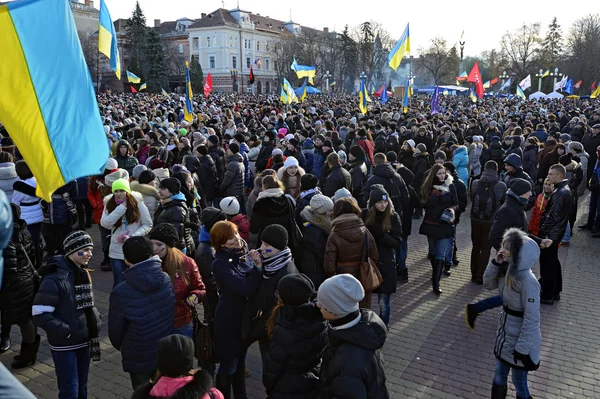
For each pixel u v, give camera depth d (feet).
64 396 12.94
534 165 38.29
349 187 25.64
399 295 23.26
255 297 13.19
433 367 16.97
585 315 21.02
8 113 9.50
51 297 12.51
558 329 19.74
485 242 23.93
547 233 21.43
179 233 18.97
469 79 85.56
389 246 18.11
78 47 10.14
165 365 8.32
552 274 21.72
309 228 17.42
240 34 302.04
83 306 12.98
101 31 30.37
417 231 34.24
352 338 8.95
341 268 16.25
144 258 12.27
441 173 22.57
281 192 18.12
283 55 258.37
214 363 14.42
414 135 47.73
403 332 19.56
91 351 13.24
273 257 13.12
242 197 31.73
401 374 16.52
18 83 9.53
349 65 255.91
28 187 23.32
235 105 95.14
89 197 25.99
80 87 10.09
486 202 23.49
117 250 19.58
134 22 220.23
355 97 175.52
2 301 15.98
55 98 9.84
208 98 135.74
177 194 19.45
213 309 17.28
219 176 34.19
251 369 17.06
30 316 16.47
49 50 9.77
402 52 53.52
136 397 8.23
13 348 18.39
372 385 8.91
